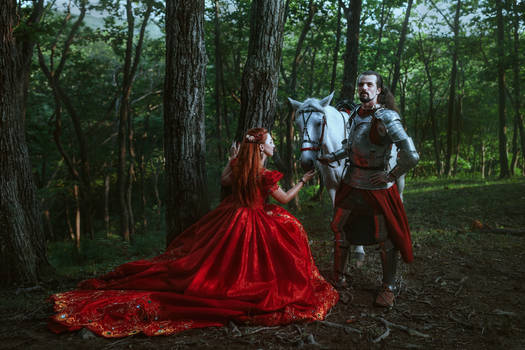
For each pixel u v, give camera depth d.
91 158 20.52
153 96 21.25
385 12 19.62
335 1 13.62
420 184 16.33
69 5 15.09
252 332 2.93
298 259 3.28
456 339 2.87
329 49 19.61
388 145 3.41
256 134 3.50
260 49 4.33
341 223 3.58
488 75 18.22
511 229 6.01
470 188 12.02
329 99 4.74
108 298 3.05
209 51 15.34
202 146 4.29
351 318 3.22
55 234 23.22
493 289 3.81
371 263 4.68
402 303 3.53
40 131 16.47
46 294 4.26
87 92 18.91
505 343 2.78
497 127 27.56
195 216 4.25
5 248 4.60
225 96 15.24
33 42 6.90
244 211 3.43
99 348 2.70
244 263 3.16
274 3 4.30
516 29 16.89
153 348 2.70
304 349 2.71
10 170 4.68
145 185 28.19
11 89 4.71
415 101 28.45
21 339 2.86
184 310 2.97
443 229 6.43
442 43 22.02
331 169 4.59
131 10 14.63
